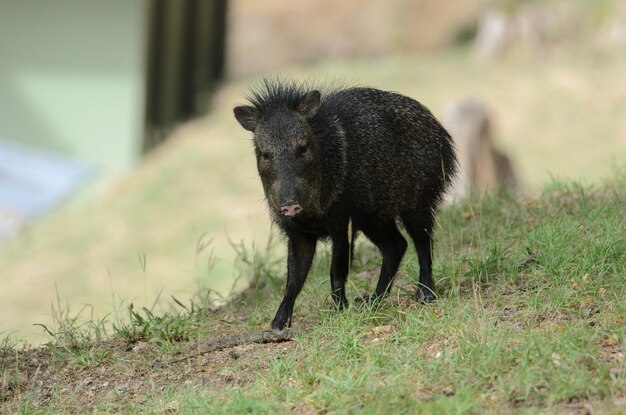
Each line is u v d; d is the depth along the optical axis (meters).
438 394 10.68
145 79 48.78
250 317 14.52
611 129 45.81
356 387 10.99
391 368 11.42
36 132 49.84
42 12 49.22
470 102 33.94
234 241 36.88
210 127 49.97
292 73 55.81
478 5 64.81
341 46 62.09
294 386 11.47
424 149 14.38
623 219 14.98
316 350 12.25
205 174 43.84
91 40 48.94
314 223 13.70
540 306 12.54
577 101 49.34
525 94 50.31
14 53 49.69
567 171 41.41
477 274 14.20
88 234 40.06
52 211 43.84
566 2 60.12
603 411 9.82
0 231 41.62
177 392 12.17
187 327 14.31
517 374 10.69
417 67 56.28
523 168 42.66
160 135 50.41
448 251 15.81
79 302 33.59
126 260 37.16
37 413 12.05
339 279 13.86
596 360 10.84
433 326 12.34
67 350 13.94
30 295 35.22
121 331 14.38
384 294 13.83
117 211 41.91
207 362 13.05
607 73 51.78
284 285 16.22
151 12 48.50
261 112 13.73
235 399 11.05
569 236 14.40
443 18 63.81
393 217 14.24
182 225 39.50
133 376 13.03
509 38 56.62
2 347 14.33
